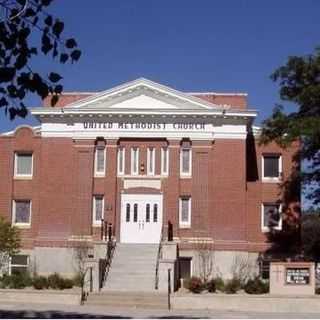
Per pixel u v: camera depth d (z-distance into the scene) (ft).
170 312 101.24
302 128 127.85
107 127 151.12
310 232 179.42
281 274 110.83
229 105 153.28
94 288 119.14
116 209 149.48
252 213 151.64
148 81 149.69
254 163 153.48
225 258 146.20
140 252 138.72
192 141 150.10
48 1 37.14
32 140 155.84
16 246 130.31
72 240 147.95
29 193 154.51
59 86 38.22
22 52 37.29
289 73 134.00
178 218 148.36
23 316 87.76
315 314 101.55
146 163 150.51
